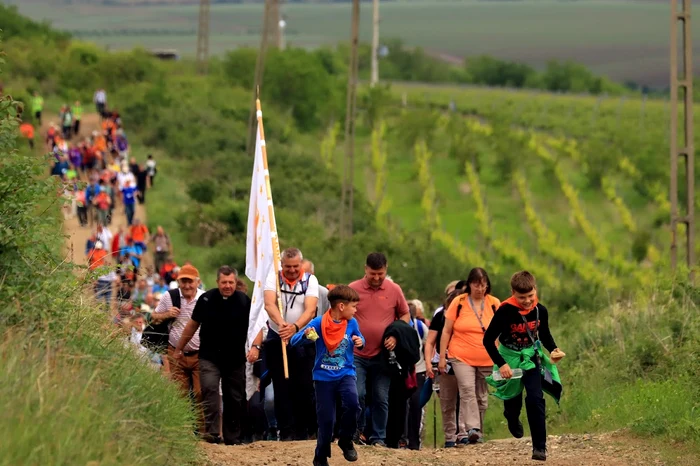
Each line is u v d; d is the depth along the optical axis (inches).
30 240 1053.2
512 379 1187.9
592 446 1282.0
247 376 1434.5
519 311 1149.1
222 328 1289.4
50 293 1043.3
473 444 1381.6
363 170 7583.7
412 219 6299.2
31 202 1076.5
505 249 5300.2
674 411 1357.0
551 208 6697.8
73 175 4357.8
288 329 1218.6
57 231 1107.3
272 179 5846.5
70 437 804.0
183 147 6707.7
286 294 1291.8
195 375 1369.3
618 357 1795.0
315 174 6402.6
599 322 2044.8
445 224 6195.9
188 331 1302.9
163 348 1314.0
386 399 1393.9
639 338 1807.3
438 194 6776.6
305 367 1322.6
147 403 994.7
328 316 1074.1
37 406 823.7
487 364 1409.9
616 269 5196.9
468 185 7126.0
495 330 1154.0
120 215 4768.7
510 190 7003.0
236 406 1314.0
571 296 3152.1
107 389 966.4
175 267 2605.8
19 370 863.7
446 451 1304.1
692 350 1624.0
